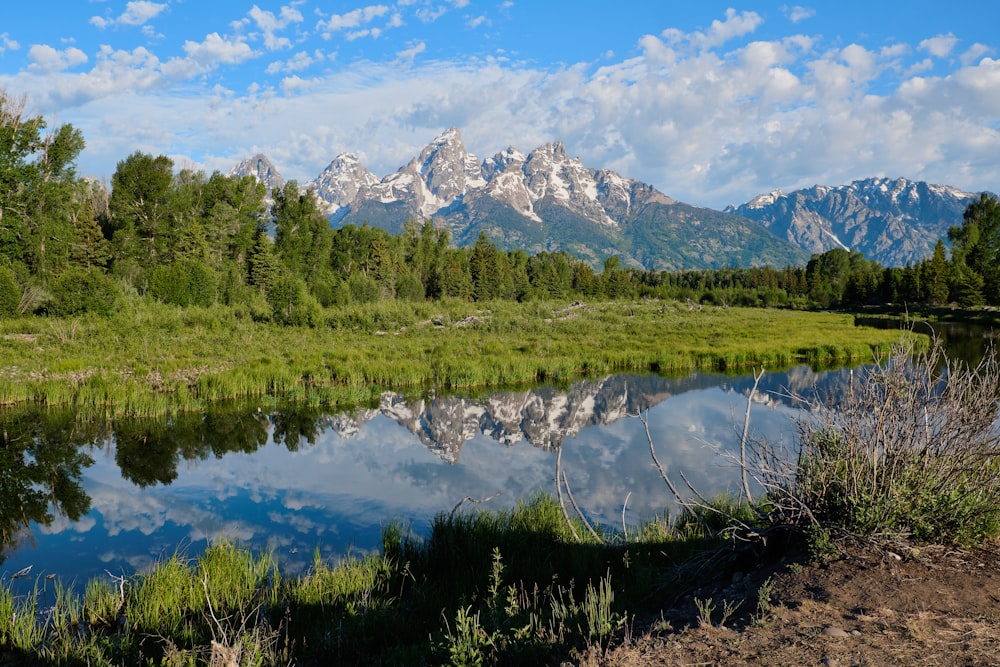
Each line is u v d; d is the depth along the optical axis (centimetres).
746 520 609
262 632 546
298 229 6412
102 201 5581
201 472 1205
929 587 396
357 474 1179
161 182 5062
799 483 513
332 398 1861
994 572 418
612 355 2753
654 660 335
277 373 2034
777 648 332
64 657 521
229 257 5591
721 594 454
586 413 1731
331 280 5778
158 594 630
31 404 1794
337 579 664
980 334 3847
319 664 522
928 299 7025
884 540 454
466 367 2277
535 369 2356
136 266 4394
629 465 1185
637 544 687
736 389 2097
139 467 1243
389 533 802
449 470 1195
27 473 1205
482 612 522
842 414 513
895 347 522
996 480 477
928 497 465
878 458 495
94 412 1673
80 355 2314
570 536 757
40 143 3925
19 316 3038
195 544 849
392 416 1706
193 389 1925
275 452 1351
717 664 321
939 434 488
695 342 3419
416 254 8244
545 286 8294
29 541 870
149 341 2611
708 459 1212
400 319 3759
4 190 3647
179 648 545
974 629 338
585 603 479
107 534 891
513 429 1548
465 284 7488
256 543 841
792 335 3841
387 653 515
